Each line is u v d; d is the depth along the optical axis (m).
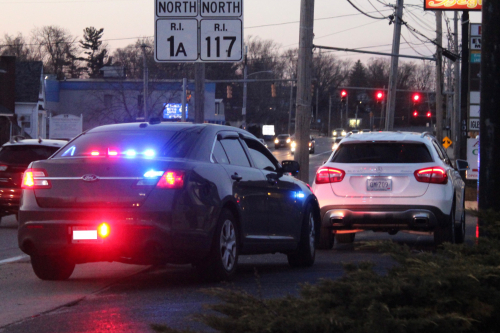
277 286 9.84
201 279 10.00
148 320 7.55
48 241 9.37
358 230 14.54
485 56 7.61
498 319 4.50
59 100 106.75
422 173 13.82
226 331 4.52
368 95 195.38
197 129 10.42
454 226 14.55
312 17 25.03
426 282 4.50
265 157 12.04
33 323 7.50
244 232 10.54
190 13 18.52
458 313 4.31
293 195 12.15
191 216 9.31
